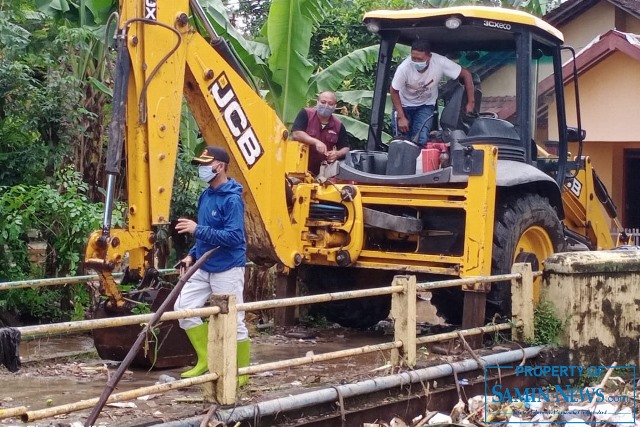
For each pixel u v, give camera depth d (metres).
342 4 13.96
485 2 14.88
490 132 7.91
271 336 8.24
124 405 5.30
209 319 5.14
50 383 6.09
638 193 14.78
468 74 8.10
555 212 8.27
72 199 8.62
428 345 7.45
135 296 6.47
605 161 14.71
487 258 7.34
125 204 9.31
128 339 6.36
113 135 5.88
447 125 8.03
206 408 5.10
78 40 9.24
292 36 10.02
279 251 7.53
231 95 6.85
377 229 7.98
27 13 9.80
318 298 5.70
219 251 5.75
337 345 7.89
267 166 7.25
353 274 8.59
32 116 9.13
